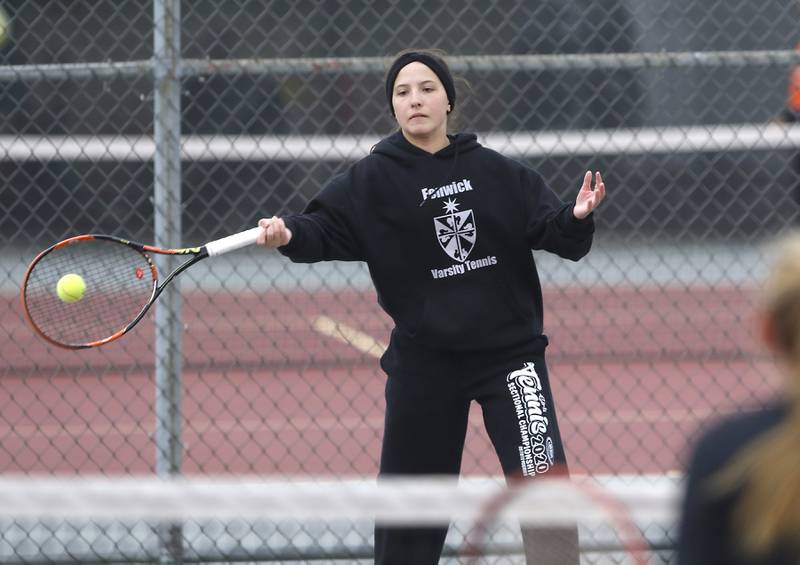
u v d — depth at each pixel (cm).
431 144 1501
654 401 3175
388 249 1482
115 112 4216
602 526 1104
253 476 2453
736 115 4128
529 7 3950
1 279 4569
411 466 1532
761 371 2795
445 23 3984
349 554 1736
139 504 1092
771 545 659
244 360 3866
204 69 1766
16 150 4147
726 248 4741
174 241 1752
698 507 689
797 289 676
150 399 3322
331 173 4634
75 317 1630
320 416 3166
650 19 3981
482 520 823
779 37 4028
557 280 4666
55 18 3953
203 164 4609
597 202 1389
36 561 1770
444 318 1463
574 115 4219
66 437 2958
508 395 1466
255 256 4681
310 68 1777
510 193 1481
